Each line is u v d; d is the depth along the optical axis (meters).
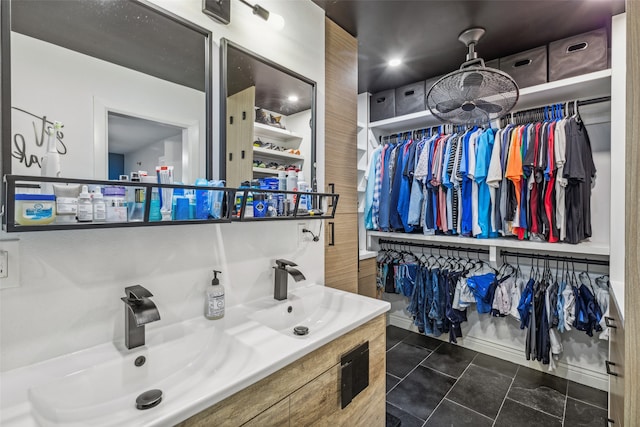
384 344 1.47
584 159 2.00
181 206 1.01
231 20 1.31
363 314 1.32
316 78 1.73
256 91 1.40
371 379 1.37
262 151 1.42
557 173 2.01
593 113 2.23
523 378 2.25
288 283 1.61
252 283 1.42
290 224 1.60
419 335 3.03
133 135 1.03
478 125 2.56
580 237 2.00
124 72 1.01
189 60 1.17
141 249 1.05
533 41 2.13
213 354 1.04
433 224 2.57
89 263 0.94
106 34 0.98
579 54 2.02
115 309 1.00
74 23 0.92
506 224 2.25
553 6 1.74
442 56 2.34
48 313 0.87
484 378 2.25
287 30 1.56
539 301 2.21
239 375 0.83
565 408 1.91
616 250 1.82
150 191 0.90
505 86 1.84
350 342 1.24
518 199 2.16
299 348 0.98
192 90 1.18
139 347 0.96
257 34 1.41
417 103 2.79
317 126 1.74
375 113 3.12
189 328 1.11
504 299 2.36
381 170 2.88
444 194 2.52
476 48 2.22
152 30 1.08
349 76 1.99
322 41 1.77
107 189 0.87
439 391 2.08
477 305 2.48
